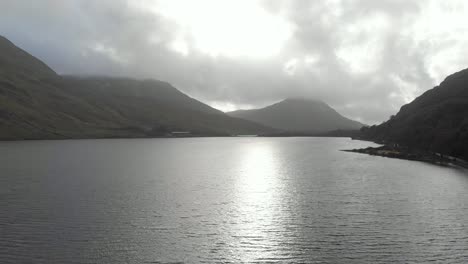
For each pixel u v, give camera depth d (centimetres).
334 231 5603
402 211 6731
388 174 11619
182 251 4819
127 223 5903
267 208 6950
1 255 4616
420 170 12631
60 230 5525
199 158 18188
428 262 4512
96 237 5253
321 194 8288
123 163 14812
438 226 5834
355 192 8506
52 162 14438
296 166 14350
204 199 7700
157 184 9556
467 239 5259
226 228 5731
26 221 5919
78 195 7894
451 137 17625
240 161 16700
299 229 5703
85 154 18650
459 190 8725
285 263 4509
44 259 4522
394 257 4653
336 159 17400
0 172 11312
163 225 5838
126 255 4669
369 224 5947
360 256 4694
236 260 4575
